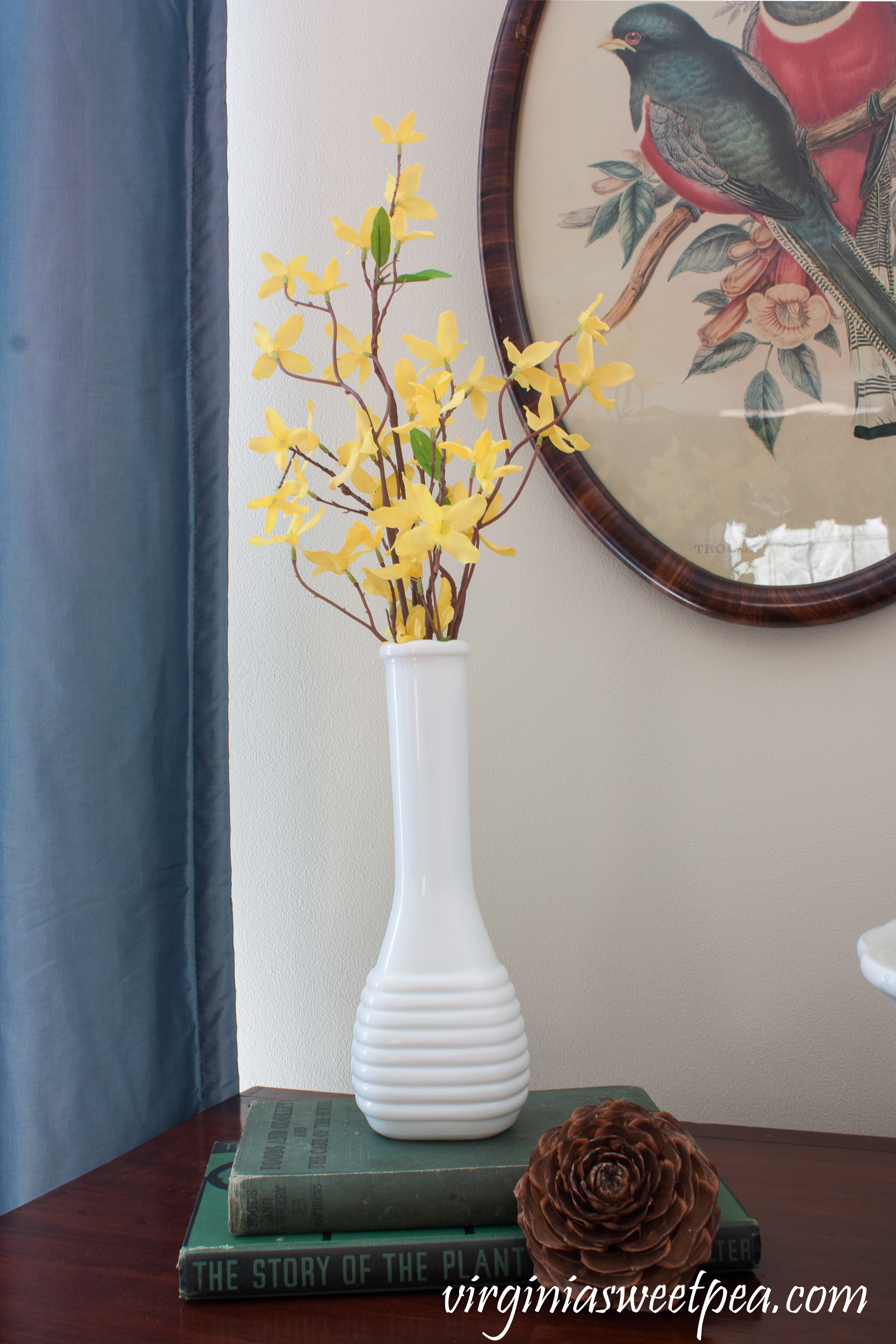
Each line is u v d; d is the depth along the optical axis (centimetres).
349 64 89
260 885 90
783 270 78
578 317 81
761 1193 59
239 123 92
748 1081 78
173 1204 60
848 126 77
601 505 78
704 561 79
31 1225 57
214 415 83
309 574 89
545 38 82
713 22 79
